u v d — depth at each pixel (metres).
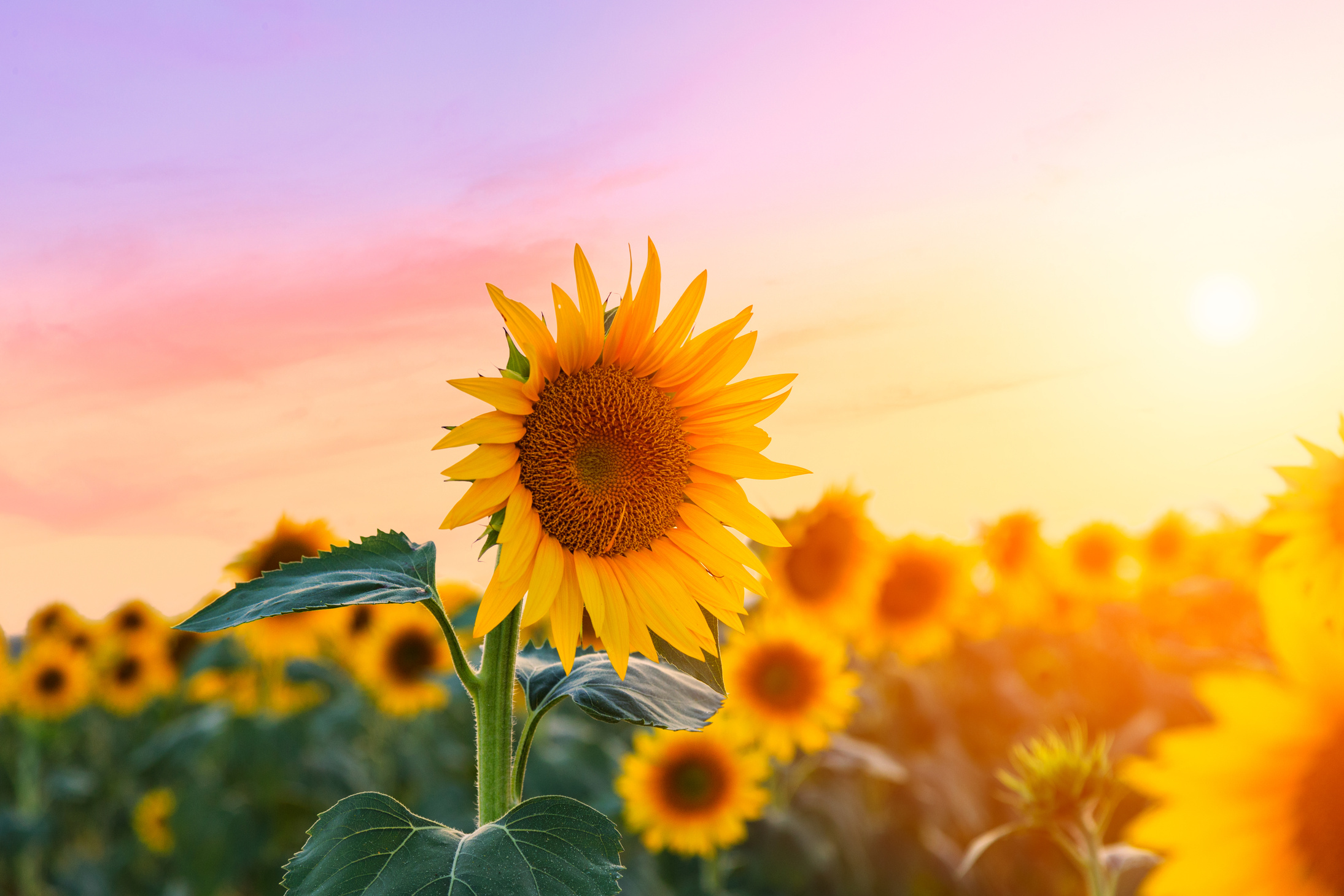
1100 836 2.84
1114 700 6.79
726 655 5.30
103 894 6.77
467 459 1.97
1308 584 2.06
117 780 8.28
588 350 2.14
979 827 5.89
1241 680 1.00
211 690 8.05
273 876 6.02
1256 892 0.95
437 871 1.73
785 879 5.29
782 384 2.30
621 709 2.04
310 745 6.72
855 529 5.82
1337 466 2.09
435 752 7.16
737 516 2.28
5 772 8.46
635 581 2.14
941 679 7.20
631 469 2.15
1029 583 7.38
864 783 6.00
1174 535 7.23
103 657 8.34
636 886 5.22
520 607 2.05
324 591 1.95
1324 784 0.95
